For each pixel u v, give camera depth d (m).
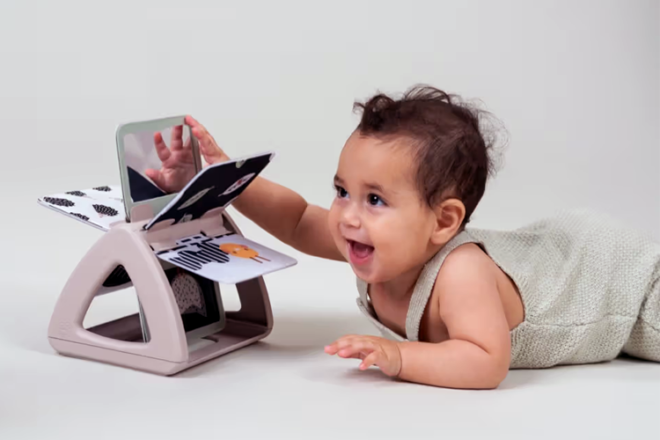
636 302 1.78
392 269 1.62
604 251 1.81
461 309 1.61
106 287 1.79
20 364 1.71
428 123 1.61
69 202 1.79
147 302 1.64
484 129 1.75
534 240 1.90
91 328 1.85
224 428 1.43
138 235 1.66
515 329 1.71
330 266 2.44
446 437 1.40
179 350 1.63
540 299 1.73
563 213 1.95
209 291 1.86
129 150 1.69
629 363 1.83
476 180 1.65
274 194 1.90
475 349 1.58
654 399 1.58
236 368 1.71
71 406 1.51
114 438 1.39
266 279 2.33
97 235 2.64
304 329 1.97
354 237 1.62
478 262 1.64
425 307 1.67
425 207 1.60
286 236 1.94
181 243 1.73
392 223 1.59
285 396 1.56
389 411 1.49
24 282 2.24
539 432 1.42
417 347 1.61
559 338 1.74
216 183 1.66
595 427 1.44
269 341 1.88
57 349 1.76
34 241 2.57
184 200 1.64
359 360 1.76
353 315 2.07
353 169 1.61
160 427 1.43
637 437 1.41
